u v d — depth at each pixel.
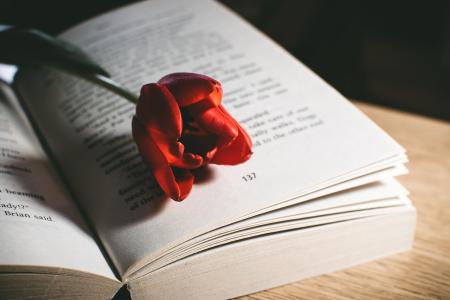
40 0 0.64
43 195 0.36
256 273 0.35
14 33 0.41
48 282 0.32
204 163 0.34
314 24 0.84
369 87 0.92
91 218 0.36
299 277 0.37
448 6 1.10
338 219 0.36
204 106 0.34
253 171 0.36
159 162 0.33
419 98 0.96
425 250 0.38
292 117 0.39
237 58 0.44
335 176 0.35
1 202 0.35
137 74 0.44
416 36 1.12
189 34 0.46
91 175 0.38
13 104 0.43
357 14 0.89
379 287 0.36
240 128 0.34
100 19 0.49
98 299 0.33
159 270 0.33
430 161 0.43
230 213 0.34
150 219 0.35
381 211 0.36
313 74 0.41
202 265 0.34
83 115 0.42
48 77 0.45
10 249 0.32
